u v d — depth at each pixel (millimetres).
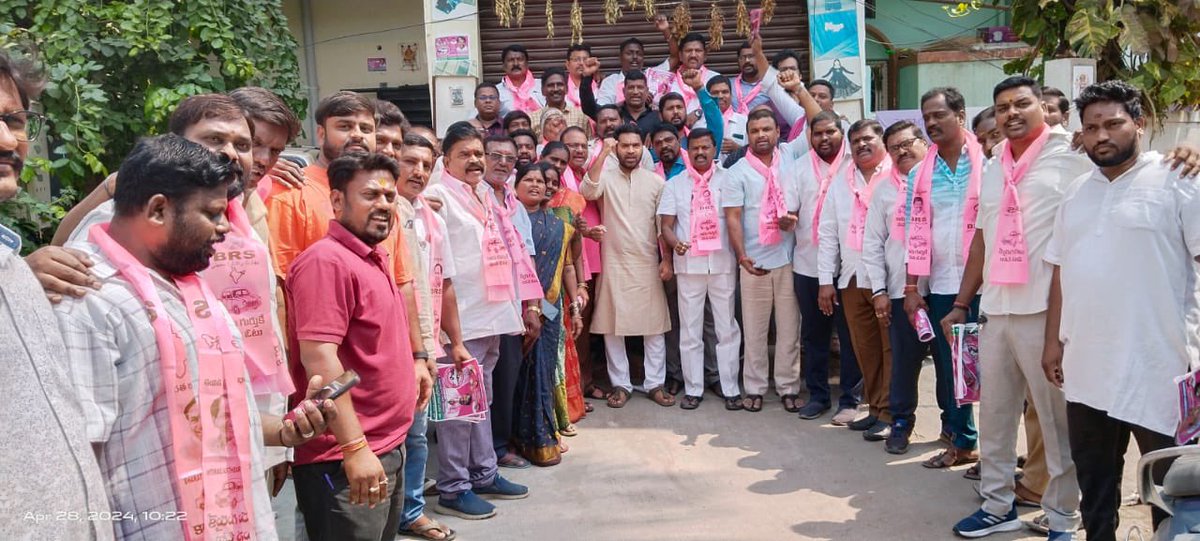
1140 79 5461
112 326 1725
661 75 7293
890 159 5082
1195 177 3006
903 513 4125
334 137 3129
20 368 1446
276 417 2213
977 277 4012
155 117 5555
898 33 10328
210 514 1844
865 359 5211
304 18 9008
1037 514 3953
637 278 5820
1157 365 3033
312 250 2600
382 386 2691
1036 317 3586
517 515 4211
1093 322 3145
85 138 5188
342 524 2639
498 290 4371
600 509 4254
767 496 4363
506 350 4656
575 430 5430
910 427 4934
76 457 1510
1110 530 3320
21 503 1397
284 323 2939
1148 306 3039
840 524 4016
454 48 7836
